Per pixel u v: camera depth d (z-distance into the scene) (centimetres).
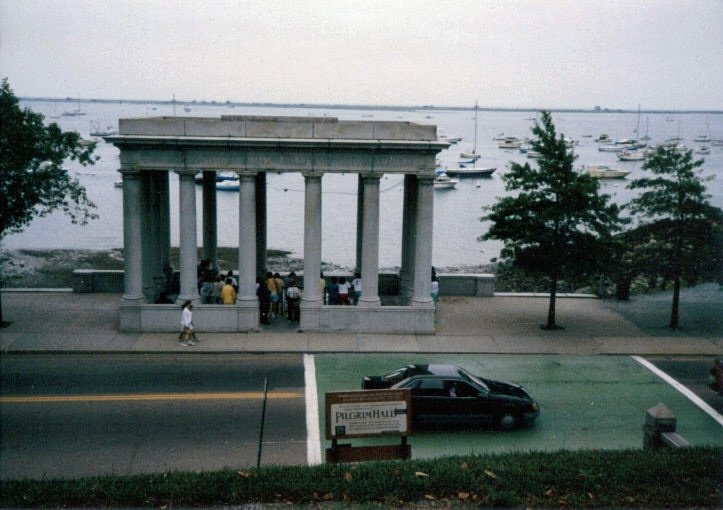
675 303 2800
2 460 1566
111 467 1541
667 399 2064
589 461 1414
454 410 1791
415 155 2544
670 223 2791
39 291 3123
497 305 3120
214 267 3053
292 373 2200
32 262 5131
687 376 2272
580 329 2766
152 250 2816
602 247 2725
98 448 1639
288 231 7138
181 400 1955
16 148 2473
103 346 2405
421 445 1716
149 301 2772
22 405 1897
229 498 1261
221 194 10044
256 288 2698
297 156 2533
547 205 2686
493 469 1357
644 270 2786
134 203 2534
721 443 1714
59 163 2689
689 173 2780
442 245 6475
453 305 3095
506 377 2225
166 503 1246
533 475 1328
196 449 1644
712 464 1380
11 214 2547
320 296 2617
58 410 1867
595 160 17212
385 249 6456
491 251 6219
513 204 2722
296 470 1379
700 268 2744
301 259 5444
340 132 2539
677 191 2753
